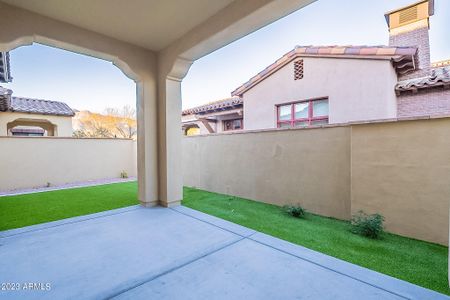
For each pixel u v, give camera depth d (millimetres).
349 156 4180
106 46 4566
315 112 7551
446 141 3125
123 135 23953
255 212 4828
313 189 4688
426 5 7441
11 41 3555
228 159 6531
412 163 3387
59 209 5098
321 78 7266
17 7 3598
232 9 3576
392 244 3201
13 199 6109
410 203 3406
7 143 7805
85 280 2408
